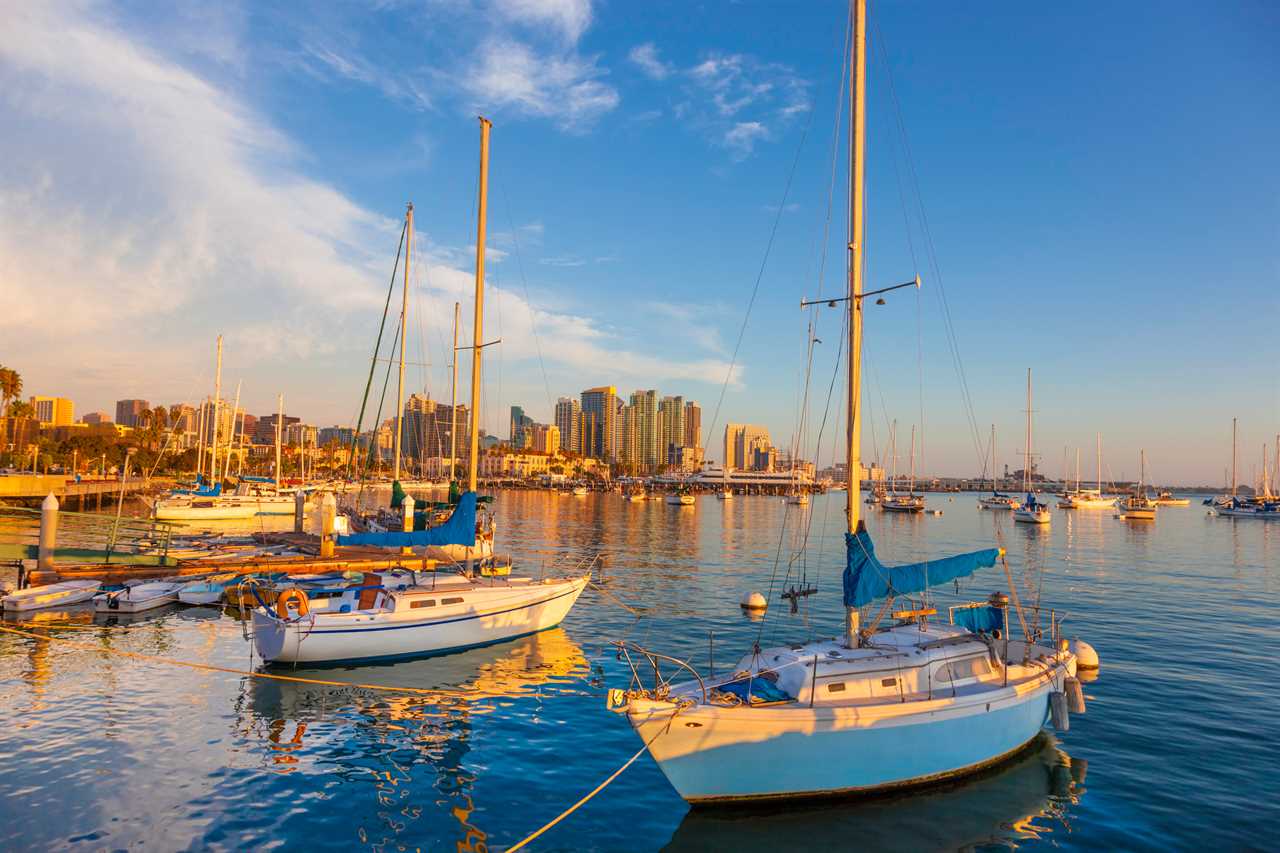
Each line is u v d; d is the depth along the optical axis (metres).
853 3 15.59
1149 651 25.12
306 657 21.02
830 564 49.91
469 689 19.97
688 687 13.92
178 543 41.84
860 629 15.81
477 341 26.02
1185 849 11.97
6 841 11.30
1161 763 15.31
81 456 136.88
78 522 65.06
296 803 13.00
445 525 24.12
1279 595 37.75
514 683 20.56
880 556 56.09
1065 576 44.91
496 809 12.98
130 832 11.74
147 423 155.88
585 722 17.55
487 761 15.13
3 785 13.27
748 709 12.66
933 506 168.00
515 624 24.80
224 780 13.84
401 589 23.55
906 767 13.60
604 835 12.14
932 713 13.67
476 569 29.48
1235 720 17.95
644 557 53.72
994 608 16.44
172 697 18.53
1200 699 19.61
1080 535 79.38
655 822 12.62
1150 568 49.22
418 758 15.21
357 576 30.48
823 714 12.93
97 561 32.38
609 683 20.70
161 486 108.25
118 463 136.00
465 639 23.52
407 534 23.58
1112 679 21.55
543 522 92.81
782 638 26.64
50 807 12.48
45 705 17.64
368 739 16.19
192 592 29.39
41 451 135.25
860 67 15.35
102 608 28.34
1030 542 70.12
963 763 14.22
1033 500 97.12
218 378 74.44
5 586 28.67
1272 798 13.75
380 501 132.00
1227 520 111.62
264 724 16.92
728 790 12.80
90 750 15.00
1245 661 23.75
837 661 14.06
